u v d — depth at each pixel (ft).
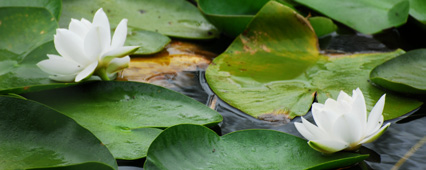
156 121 5.55
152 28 6.41
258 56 6.14
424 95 5.82
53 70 5.62
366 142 5.44
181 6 6.62
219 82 5.90
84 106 5.57
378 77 5.81
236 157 5.40
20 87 5.53
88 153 5.31
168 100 5.65
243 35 6.21
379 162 5.44
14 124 5.38
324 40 6.44
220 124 5.64
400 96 5.82
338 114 5.41
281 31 6.22
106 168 5.22
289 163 5.38
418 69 5.95
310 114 5.73
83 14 6.43
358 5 6.53
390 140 5.56
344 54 6.22
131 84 5.68
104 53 5.64
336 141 5.38
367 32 6.43
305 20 6.19
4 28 5.91
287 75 5.98
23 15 5.97
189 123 5.52
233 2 6.50
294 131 5.61
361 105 5.41
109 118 5.54
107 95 5.64
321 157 5.41
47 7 6.21
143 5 6.59
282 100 5.77
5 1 6.20
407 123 5.66
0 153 5.31
